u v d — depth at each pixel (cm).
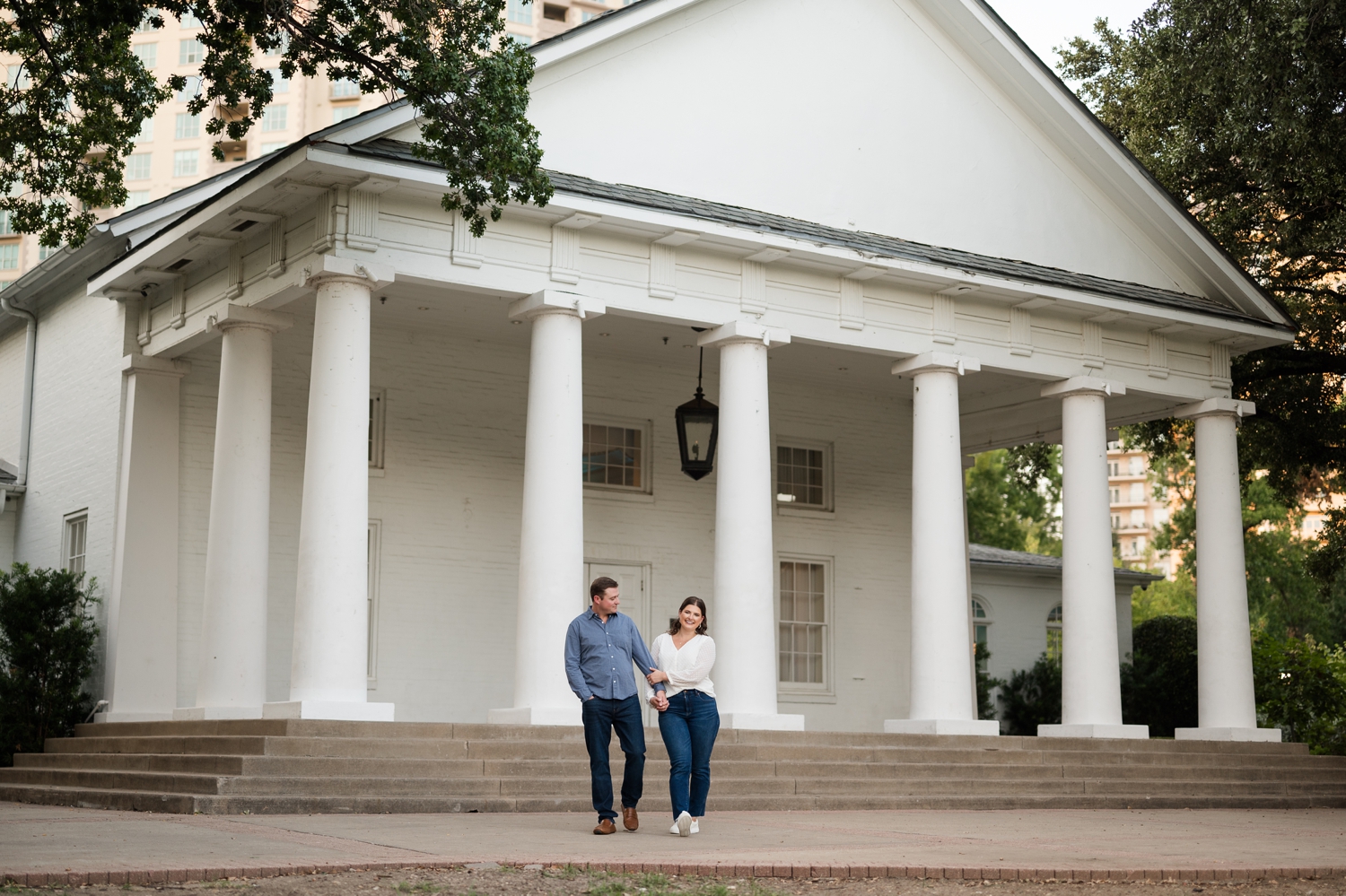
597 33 1769
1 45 1644
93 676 1983
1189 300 2236
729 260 1847
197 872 767
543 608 1625
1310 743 2764
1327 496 3319
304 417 2023
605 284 1747
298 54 1399
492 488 2144
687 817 1080
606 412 2283
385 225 1612
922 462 1969
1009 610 3459
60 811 1317
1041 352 2091
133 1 1303
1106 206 2227
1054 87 2103
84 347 2170
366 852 898
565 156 1759
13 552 2350
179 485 1977
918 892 810
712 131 1875
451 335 2134
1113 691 2028
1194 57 2336
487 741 1482
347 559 1531
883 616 2512
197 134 8931
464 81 1348
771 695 1766
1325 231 2558
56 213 1727
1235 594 2189
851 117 1997
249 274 1759
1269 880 918
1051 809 1655
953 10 2058
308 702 1473
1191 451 3506
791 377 2441
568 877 820
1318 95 2192
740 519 1792
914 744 1794
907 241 2011
